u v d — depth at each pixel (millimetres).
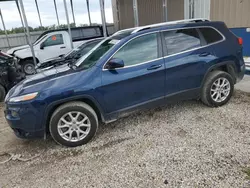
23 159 2957
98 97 3090
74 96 2969
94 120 3146
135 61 3293
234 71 4031
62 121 3023
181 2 9438
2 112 5082
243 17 6617
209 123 3416
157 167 2510
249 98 4262
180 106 4156
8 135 3758
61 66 3934
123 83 3186
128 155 2797
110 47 3303
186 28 3629
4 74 5859
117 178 2400
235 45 3969
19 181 2520
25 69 9148
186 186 2188
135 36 3322
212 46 3756
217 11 7453
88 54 3643
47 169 2689
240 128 3184
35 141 3416
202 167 2434
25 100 2865
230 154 2609
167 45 3480
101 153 2906
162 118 3752
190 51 3592
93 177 2457
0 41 13211
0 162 2936
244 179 2203
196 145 2861
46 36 9375
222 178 2244
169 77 3467
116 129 3523
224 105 4012
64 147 3148
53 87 2941
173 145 2912
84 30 10000
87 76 3062
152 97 3449
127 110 3336
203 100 3924
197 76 3674
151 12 12133
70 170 2623
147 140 3107
